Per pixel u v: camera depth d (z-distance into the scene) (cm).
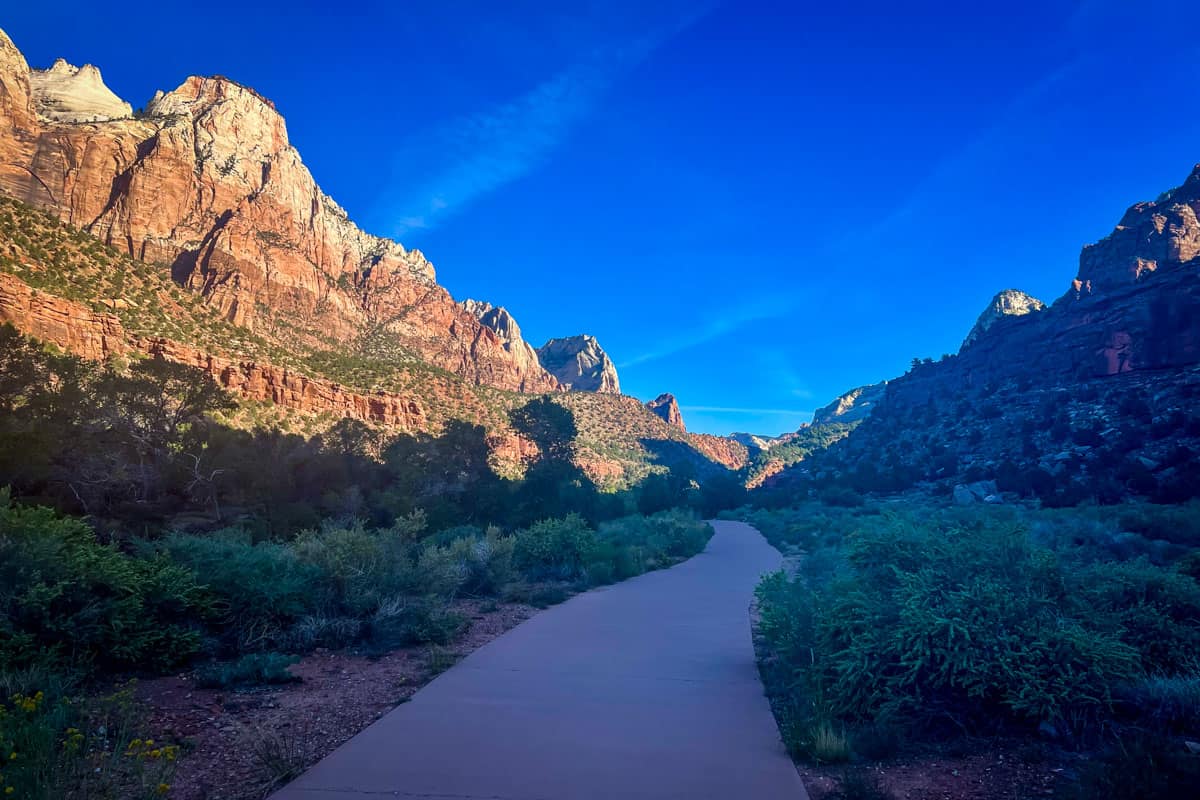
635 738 554
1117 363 9950
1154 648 621
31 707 405
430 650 886
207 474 3819
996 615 571
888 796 430
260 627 878
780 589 868
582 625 1103
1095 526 2027
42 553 700
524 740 545
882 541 713
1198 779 370
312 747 523
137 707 598
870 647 582
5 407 3291
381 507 3541
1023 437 8788
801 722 552
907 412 14812
